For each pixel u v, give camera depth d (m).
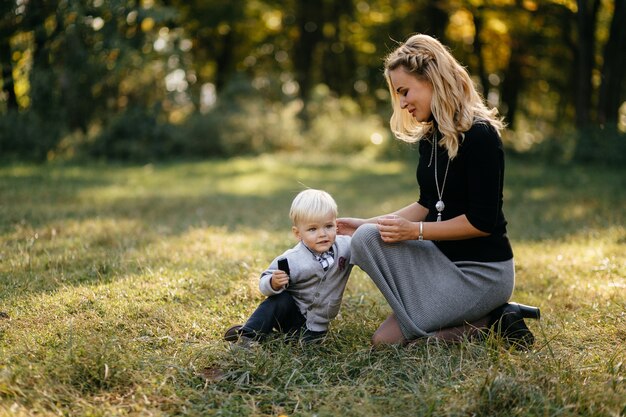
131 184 11.36
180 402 2.71
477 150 3.18
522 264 5.25
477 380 2.78
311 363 3.14
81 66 14.52
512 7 17.81
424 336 3.26
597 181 12.65
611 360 3.03
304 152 19.17
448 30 22.44
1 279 4.30
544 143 17.55
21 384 2.74
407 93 3.26
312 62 25.09
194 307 3.94
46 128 14.67
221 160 17.23
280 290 3.26
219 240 5.89
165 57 17.20
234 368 3.03
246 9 23.28
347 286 4.51
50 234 5.94
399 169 16.27
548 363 2.96
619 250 5.63
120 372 2.86
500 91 24.73
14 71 14.34
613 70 17.05
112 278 4.39
